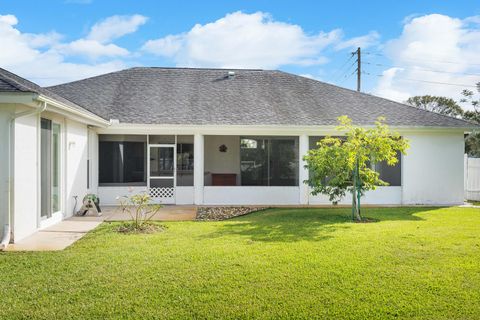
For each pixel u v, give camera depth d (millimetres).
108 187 14797
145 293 4918
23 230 8289
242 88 17641
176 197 15062
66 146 11164
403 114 15805
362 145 11070
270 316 4297
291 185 15188
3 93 7035
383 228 9336
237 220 10938
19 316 4266
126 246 7430
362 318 4262
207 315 4309
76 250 7121
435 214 12008
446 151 15133
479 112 34344
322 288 5105
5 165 7754
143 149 15086
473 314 4348
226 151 17062
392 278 5492
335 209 13391
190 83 17812
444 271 5805
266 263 6172
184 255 6688
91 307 4496
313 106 16344
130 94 16328
